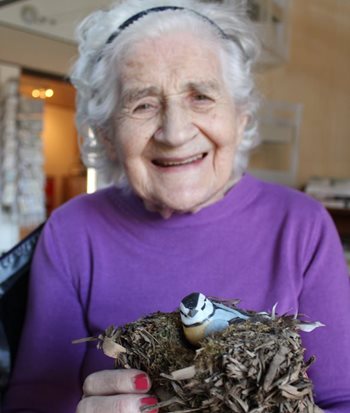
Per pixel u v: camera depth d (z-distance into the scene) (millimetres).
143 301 892
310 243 896
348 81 3299
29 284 981
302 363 504
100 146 1005
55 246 976
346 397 789
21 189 2873
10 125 2805
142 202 950
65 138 5352
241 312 561
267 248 904
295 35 3059
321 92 3279
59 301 946
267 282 876
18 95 2844
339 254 906
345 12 3221
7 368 954
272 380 457
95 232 962
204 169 837
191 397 485
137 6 862
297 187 3197
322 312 854
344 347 820
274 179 3158
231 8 899
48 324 934
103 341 571
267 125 3004
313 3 3066
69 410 901
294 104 3164
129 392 554
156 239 923
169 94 789
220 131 818
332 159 3369
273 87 3027
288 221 913
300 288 879
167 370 528
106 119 898
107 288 918
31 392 893
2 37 2293
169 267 903
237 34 889
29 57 2609
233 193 943
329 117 3314
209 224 918
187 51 797
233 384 463
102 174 1035
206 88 794
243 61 900
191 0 885
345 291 875
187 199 834
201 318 515
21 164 2863
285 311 846
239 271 887
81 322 945
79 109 1000
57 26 2150
